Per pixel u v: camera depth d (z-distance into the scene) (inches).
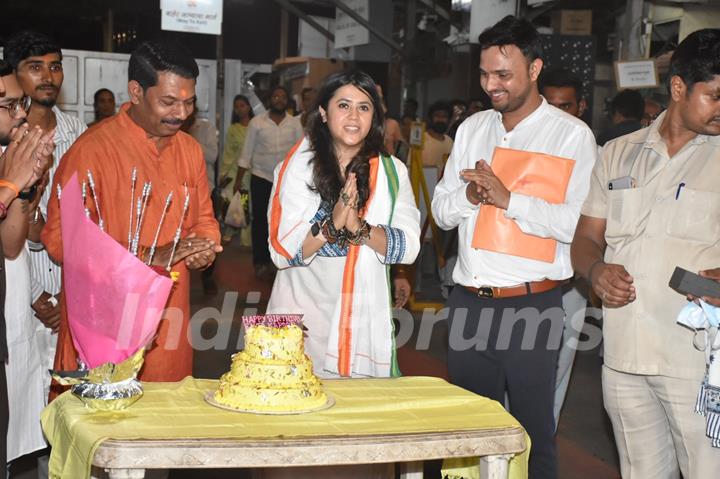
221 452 98.8
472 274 151.9
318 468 131.0
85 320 108.6
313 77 677.9
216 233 153.6
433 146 407.8
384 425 108.1
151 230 143.7
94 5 735.7
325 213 144.6
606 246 139.8
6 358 124.4
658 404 135.0
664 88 349.1
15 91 133.2
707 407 123.9
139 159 142.7
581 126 149.9
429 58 548.1
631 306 130.7
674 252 128.0
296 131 405.7
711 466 128.8
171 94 138.9
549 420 152.2
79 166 139.6
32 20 758.5
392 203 146.3
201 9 478.3
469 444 106.4
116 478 98.3
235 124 482.6
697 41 121.5
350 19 577.9
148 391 119.0
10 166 131.6
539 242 147.8
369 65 634.2
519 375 151.1
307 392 113.3
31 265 157.6
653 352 129.5
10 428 147.9
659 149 129.2
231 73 612.1
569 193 148.2
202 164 154.8
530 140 151.4
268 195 406.3
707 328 123.6
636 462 137.1
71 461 104.2
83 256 106.3
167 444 98.2
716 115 121.1
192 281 408.8
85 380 110.0
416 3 560.7
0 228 136.2
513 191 148.0
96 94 375.6
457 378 156.9
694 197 126.5
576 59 344.2
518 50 146.6
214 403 113.3
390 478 138.3
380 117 146.4
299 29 825.5
